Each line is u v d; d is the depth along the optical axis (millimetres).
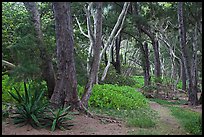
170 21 27984
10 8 16266
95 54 12438
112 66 27828
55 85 12250
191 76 20172
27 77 10914
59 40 11516
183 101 22984
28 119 9188
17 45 10930
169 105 19391
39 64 11672
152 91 26047
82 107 11602
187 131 9461
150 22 27016
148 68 28859
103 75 22422
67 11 11414
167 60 46156
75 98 11578
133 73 52219
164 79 29469
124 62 46062
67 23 11430
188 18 23219
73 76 11617
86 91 12273
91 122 10469
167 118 12617
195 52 21359
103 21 24266
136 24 25922
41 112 9352
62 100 11539
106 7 24703
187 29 25984
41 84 12836
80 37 22406
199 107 18531
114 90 17766
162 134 8766
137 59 45250
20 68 10188
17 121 9125
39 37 12438
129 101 15812
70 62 11570
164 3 25156
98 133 8852
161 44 42094
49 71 12555
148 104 18688
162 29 28234
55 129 9023
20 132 8414
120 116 12336
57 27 11484
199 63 28422
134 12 25078
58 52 11633
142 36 29781
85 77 13414
